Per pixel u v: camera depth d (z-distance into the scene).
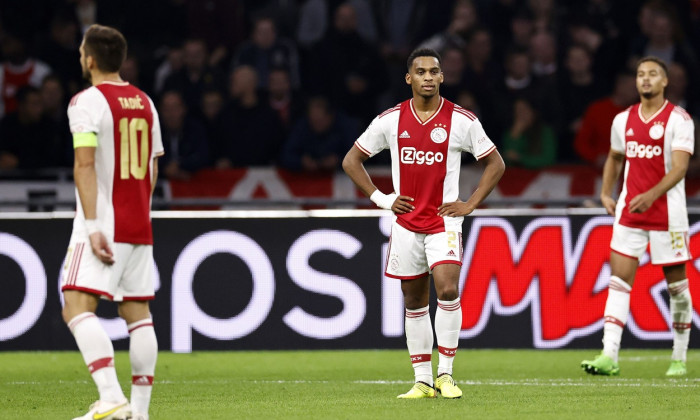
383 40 47.66
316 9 48.41
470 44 43.66
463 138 20.22
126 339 31.70
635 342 32.16
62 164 41.28
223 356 31.33
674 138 25.48
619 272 26.16
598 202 33.75
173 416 17.98
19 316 31.44
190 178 39.50
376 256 31.95
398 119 20.34
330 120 40.16
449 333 20.48
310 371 27.77
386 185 39.66
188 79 43.75
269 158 41.38
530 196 40.41
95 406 15.64
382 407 19.09
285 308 31.88
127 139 16.00
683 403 19.81
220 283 31.77
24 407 19.88
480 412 18.22
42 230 31.52
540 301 32.03
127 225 15.96
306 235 31.95
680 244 26.31
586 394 21.56
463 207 20.12
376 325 31.95
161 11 47.47
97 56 16.17
